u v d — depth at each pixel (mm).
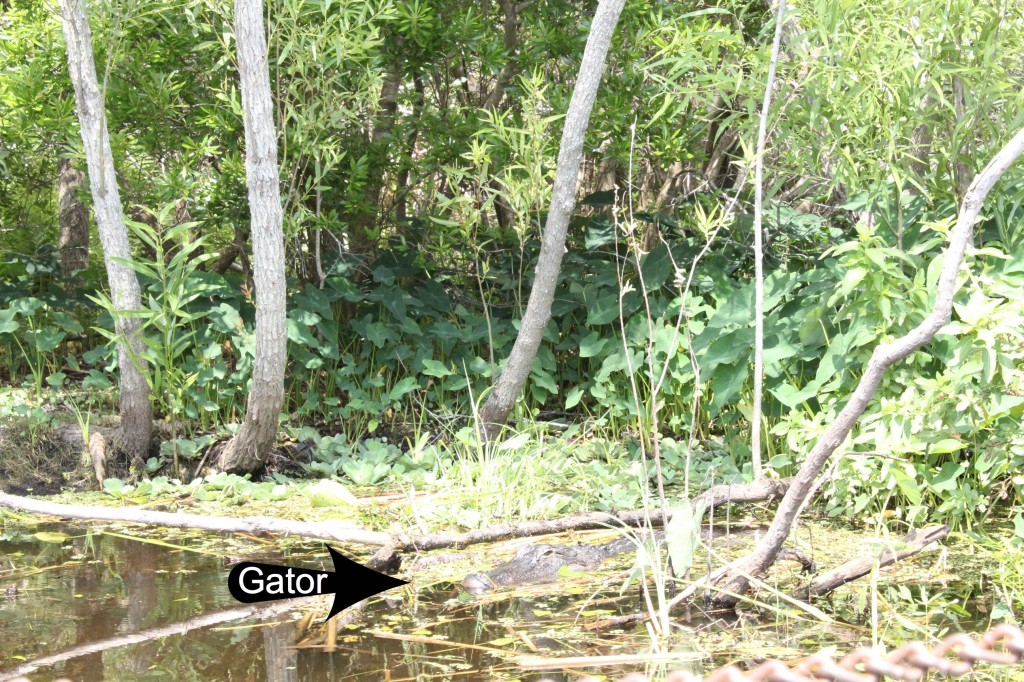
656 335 5312
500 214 7117
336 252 6328
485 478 4508
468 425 5504
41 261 6375
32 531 4141
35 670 2602
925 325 2684
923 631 2807
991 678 2535
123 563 3668
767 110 4148
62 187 7152
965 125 4371
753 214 5781
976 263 4215
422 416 5547
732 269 5570
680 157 5703
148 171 5715
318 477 5043
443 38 5758
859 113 4336
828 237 5754
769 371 4855
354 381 5926
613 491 4469
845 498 4094
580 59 5797
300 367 5699
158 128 5414
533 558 3561
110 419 5383
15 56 5516
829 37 4371
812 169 4676
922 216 4984
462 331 5836
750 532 3932
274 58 5305
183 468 4992
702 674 2562
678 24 5281
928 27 4363
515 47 6219
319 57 5008
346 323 6148
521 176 5660
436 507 4266
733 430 5156
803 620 3023
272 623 3020
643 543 3279
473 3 6188
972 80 4449
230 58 5027
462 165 5945
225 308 5457
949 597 3209
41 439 5020
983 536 3783
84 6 4562
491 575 3496
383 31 5750
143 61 5352
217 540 4012
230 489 4684
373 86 5270
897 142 4668
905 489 3521
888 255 4297
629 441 5172
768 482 4070
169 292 4797
